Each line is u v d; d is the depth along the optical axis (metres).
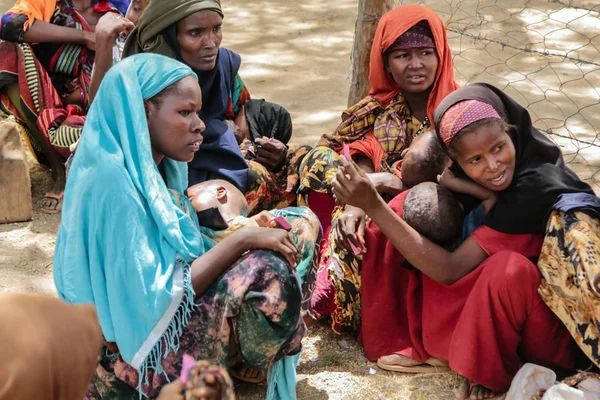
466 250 3.03
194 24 3.71
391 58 3.66
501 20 7.25
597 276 2.70
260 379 3.09
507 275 2.86
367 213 3.05
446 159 3.32
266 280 2.68
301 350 3.17
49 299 1.48
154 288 2.63
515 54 6.46
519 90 5.90
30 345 1.38
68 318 1.46
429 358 3.22
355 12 7.96
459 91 2.99
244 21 7.68
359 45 4.35
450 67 3.73
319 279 3.45
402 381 3.18
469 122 2.87
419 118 3.80
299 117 5.58
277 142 3.97
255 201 3.85
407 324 3.31
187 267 2.70
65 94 4.65
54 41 4.50
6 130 4.25
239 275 2.69
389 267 3.26
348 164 3.00
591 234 2.80
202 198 3.02
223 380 1.50
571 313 2.84
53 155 4.45
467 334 2.94
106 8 4.70
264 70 6.51
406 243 3.03
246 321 2.71
